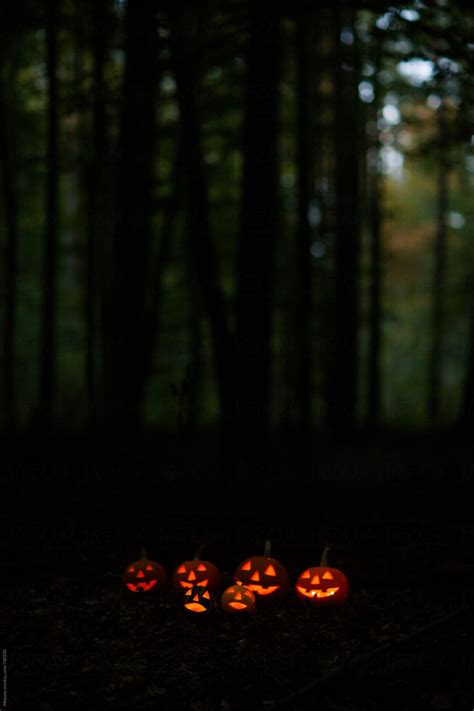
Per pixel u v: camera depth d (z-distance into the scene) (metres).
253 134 11.46
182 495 9.23
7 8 11.18
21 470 10.19
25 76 18.23
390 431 18.98
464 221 28.45
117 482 9.72
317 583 6.29
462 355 32.25
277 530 7.85
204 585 6.57
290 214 19.19
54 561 7.34
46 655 5.32
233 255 19.59
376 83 14.97
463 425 16.64
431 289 27.58
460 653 5.08
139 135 12.74
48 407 12.97
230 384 10.47
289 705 4.43
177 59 10.09
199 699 4.63
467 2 9.08
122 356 12.75
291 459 12.41
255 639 5.60
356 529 7.87
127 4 10.73
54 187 13.01
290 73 15.36
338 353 17.36
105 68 13.24
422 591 6.66
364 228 24.20
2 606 6.35
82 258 19.12
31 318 23.06
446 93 12.43
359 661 4.82
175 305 20.11
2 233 20.23
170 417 18.72
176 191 12.92
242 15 9.68
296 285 17.67
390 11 9.14
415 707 4.48
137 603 6.50
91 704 4.57
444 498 9.32
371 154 19.78
